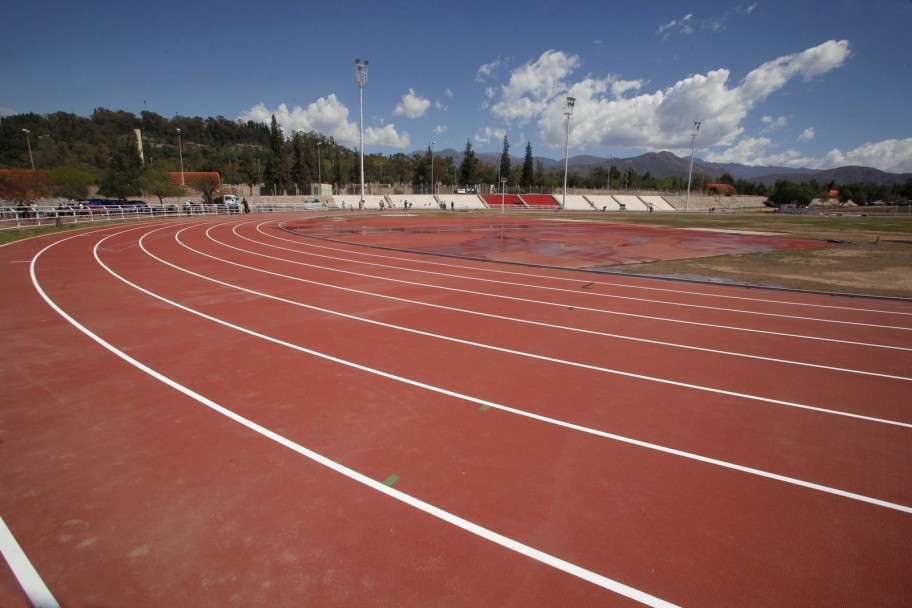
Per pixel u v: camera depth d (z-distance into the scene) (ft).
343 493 13.53
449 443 16.34
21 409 18.33
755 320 34.04
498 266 57.88
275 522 12.30
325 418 17.97
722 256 69.56
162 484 13.84
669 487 14.15
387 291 41.73
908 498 13.94
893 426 18.39
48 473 14.26
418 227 118.42
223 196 183.21
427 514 12.72
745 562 11.25
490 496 13.51
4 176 119.96
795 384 22.36
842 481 14.70
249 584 10.36
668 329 31.37
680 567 11.06
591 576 10.75
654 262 63.00
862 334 30.89
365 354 25.21
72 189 142.51
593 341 28.43
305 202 217.36
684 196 352.28
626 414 18.86
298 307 35.29
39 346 25.54
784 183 319.06
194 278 45.88
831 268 58.85
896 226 140.87
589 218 180.04
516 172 377.30
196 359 23.98
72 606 9.78
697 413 19.10
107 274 47.03
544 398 20.17
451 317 33.32
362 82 184.65
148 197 170.81
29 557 11.04
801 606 10.07
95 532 11.88
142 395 19.71
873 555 11.59
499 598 10.09
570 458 15.60
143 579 10.48
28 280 43.24
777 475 14.94
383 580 10.52
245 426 17.28
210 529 12.01
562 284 46.57
